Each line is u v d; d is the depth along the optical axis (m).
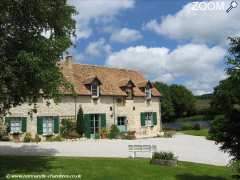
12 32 13.67
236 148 10.78
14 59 13.44
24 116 28.89
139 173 14.48
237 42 10.58
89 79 34.25
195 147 26.61
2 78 13.43
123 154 21.44
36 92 14.50
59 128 31.11
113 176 13.79
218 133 10.95
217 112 11.12
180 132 44.09
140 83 40.56
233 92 10.37
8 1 13.12
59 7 14.67
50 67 14.01
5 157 18.02
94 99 34.12
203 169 15.90
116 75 39.69
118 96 36.59
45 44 13.62
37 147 24.12
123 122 37.16
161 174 14.38
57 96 15.02
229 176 14.32
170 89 80.31
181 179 13.68
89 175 13.90
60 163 16.38
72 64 35.44
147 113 40.31
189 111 80.69
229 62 10.37
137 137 36.22
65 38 14.36
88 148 24.22
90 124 33.59
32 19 14.02
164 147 26.22
